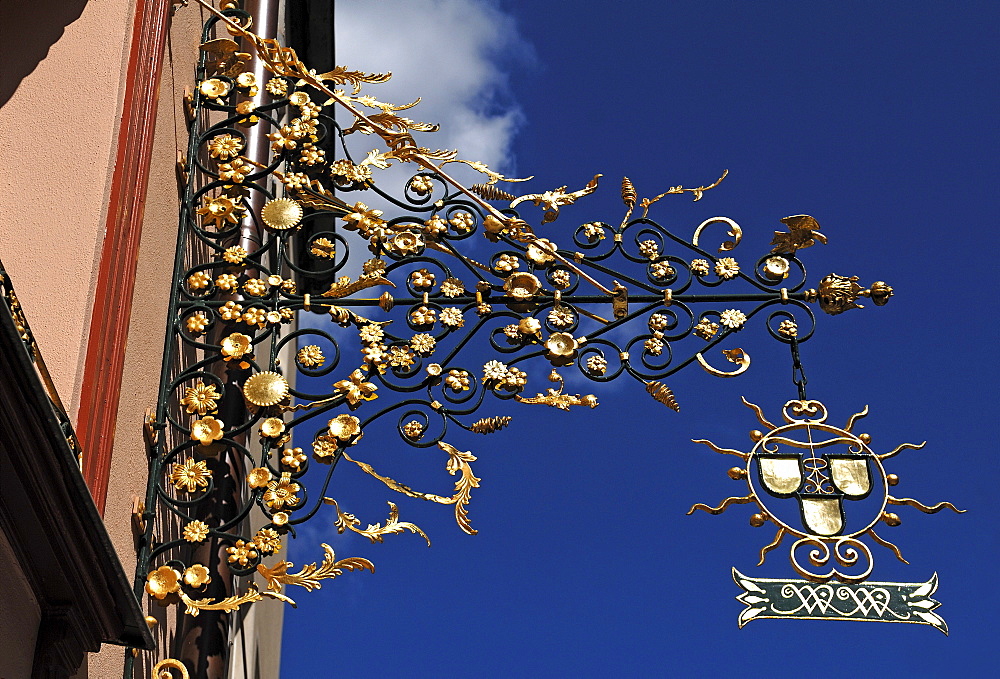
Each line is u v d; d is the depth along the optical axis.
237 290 5.08
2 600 3.54
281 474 4.67
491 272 5.12
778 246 5.19
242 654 7.16
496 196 5.29
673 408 4.86
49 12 5.10
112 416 4.43
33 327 4.36
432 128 5.47
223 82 5.68
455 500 4.71
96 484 4.23
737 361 4.95
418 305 5.05
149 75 5.14
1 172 4.70
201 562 5.00
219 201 5.26
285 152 5.43
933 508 4.63
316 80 5.58
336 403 4.83
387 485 4.72
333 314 5.00
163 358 4.88
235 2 5.98
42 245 4.54
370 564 4.60
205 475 4.71
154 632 4.93
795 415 4.84
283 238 5.18
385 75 5.65
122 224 4.71
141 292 5.05
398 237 5.18
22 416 3.34
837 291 5.08
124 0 5.16
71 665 3.86
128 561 4.60
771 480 4.69
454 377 4.88
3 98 4.88
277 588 4.53
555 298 5.06
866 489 4.68
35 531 3.57
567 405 4.86
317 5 9.33
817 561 4.54
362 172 5.33
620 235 5.21
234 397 5.47
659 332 4.99
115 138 4.83
